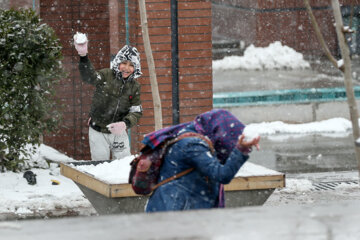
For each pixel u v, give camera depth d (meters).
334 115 40.97
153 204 9.35
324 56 40.31
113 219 4.96
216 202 9.48
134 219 4.95
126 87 18.28
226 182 8.77
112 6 24.06
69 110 24.55
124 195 12.65
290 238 4.41
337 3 7.91
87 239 4.40
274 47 39.53
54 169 21.38
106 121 18.50
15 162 20.22
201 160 8.91
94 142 18.77
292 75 40.06
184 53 24.42
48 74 20.81
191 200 9.23
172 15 24.19
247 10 38.44
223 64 38.75
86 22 24.70
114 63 18.22
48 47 20.77
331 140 33.66
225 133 9.19
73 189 19.03
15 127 20.19
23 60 20.25
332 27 40.12
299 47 40.00
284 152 29.72
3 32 20.20
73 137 24.67
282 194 19.89
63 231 4.64
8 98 20.16
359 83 40.41
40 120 20.98
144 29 16.16
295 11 39.62
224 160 9.35
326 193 20.06
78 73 24.59
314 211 5.10
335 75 40.75
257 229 4.61
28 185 19.34
